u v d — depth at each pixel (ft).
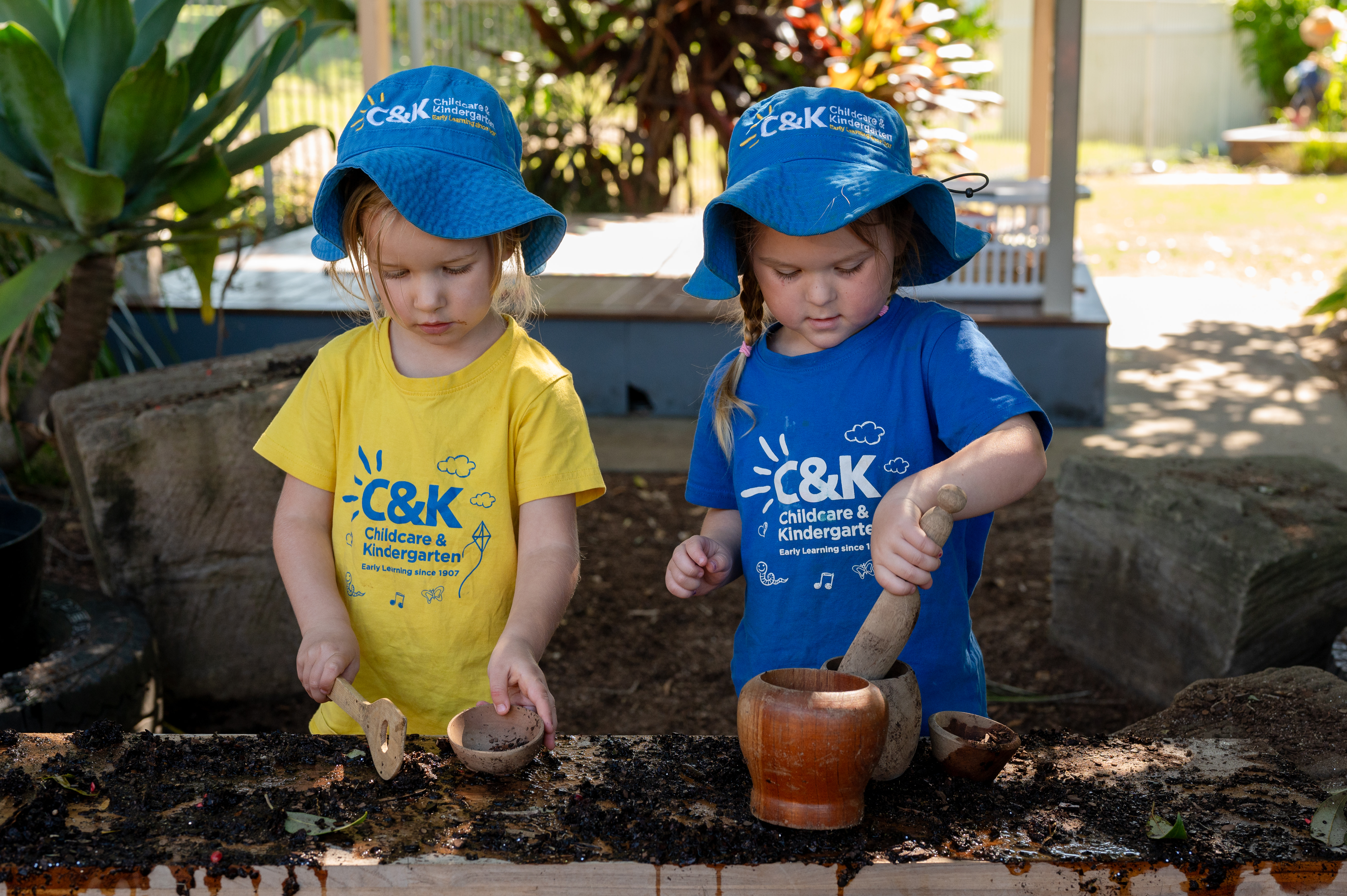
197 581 10.53
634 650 11.95
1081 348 18.66
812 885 3.65
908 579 4.08
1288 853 3.69
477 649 5.63
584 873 3.63
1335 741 5.18
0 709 7.83
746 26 31.27
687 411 19.70
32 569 8.64
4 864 3.63
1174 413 19.71
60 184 11.25
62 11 13.33
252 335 19.13
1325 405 20.11
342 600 5.56
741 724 3.81
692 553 5.28
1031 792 4.09
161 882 3.63
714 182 36.99
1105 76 61.26
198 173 11.96
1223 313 27.30
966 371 5.09
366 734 4.40
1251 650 9.61
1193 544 9.95
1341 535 9.62
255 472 10.51
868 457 5.35
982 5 40.37
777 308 5.19
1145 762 4.39
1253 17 62.39
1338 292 24.20
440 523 5.55
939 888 3.66
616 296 20.74
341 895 3.65
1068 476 11.44
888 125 5.07
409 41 29.68
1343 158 53.31
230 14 12.28
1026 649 11.87
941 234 5.02
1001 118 61.05
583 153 33.96
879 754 3.76
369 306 5.43
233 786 4.15
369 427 5.62
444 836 3.80
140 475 10.12
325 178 4.97
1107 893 3.65
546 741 4.41
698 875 3.64
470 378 5.54
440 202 4.80
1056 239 18.66
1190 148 62.03
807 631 5.44
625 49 32.96
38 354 16.22
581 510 15.79
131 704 8.79
